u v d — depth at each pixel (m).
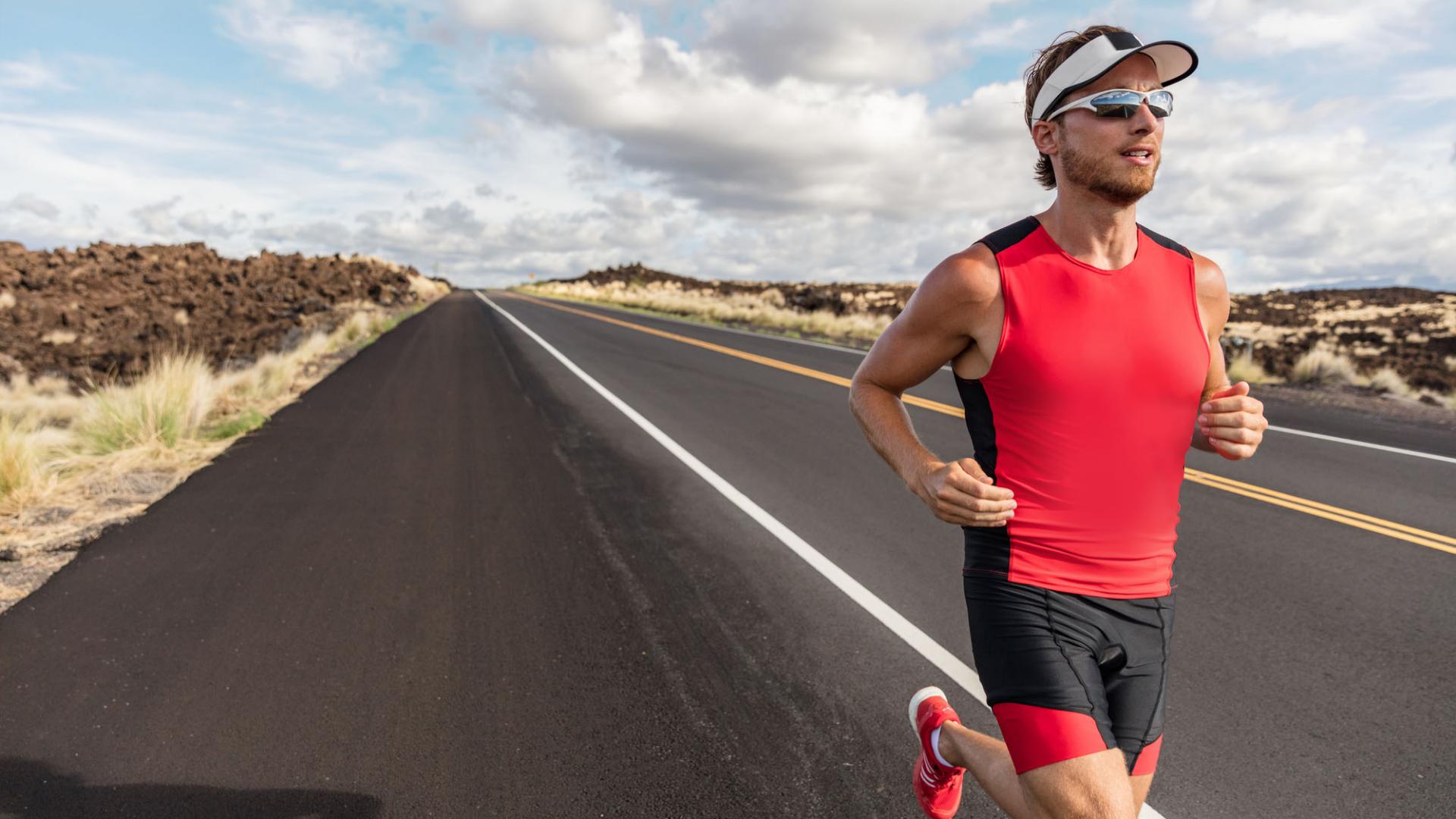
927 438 8.29
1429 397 11.74
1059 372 1.52
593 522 5.43
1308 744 2.84
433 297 52.72
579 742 2.86
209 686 3.26
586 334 20.92
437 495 6.08
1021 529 1.60
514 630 3.77
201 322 21.50
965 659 3.47
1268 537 5.16
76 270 25.94
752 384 11.91
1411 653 3.53
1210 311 1.65
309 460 7.16
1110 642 1.59
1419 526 5.38
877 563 4.66
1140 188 1.48
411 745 2.84
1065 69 1.51
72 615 3.95
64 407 10.50
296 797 2.56
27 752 2.81
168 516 5.55
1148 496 1.58
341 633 3.75
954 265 1.59
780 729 2.93
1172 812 2.47
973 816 2.41
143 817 2.47
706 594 4.21
